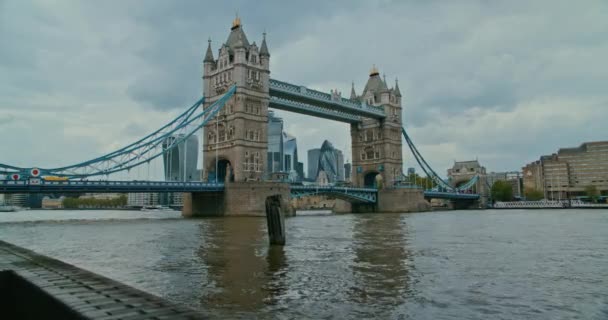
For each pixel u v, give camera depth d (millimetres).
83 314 7246
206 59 104812
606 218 80812
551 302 15945
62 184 72750
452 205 182250
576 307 15344
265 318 13539
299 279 19438
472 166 194500
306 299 15891
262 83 101375
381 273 21000
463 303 15633
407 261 24750
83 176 78500
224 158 98750
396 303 15445
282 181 95250
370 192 130625
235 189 89750
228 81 99562
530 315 14336
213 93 103375
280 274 20594
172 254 27641
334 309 14594
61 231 48656
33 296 9750
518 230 49375
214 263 23875
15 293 11227
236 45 97938
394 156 138375
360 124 140750
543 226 57062
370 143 139500
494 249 30828
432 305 15273
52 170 76500
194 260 24984
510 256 27328
